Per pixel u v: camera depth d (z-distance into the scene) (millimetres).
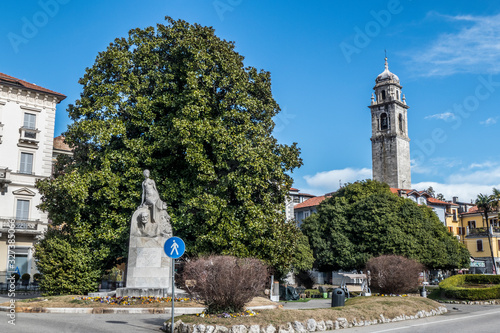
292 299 35906
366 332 15922
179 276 24625
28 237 44344
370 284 27250
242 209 26578
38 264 26922
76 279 26141
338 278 66812
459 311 24734
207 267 16297
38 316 17516
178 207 27516
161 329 15492
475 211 91562
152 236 22172
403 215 54688
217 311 16234
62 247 26312
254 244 26266
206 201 25828
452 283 37281
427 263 53906
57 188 27000
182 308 19531
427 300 23859
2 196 43562
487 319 20250
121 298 20734
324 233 58594
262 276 16953
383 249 52844
